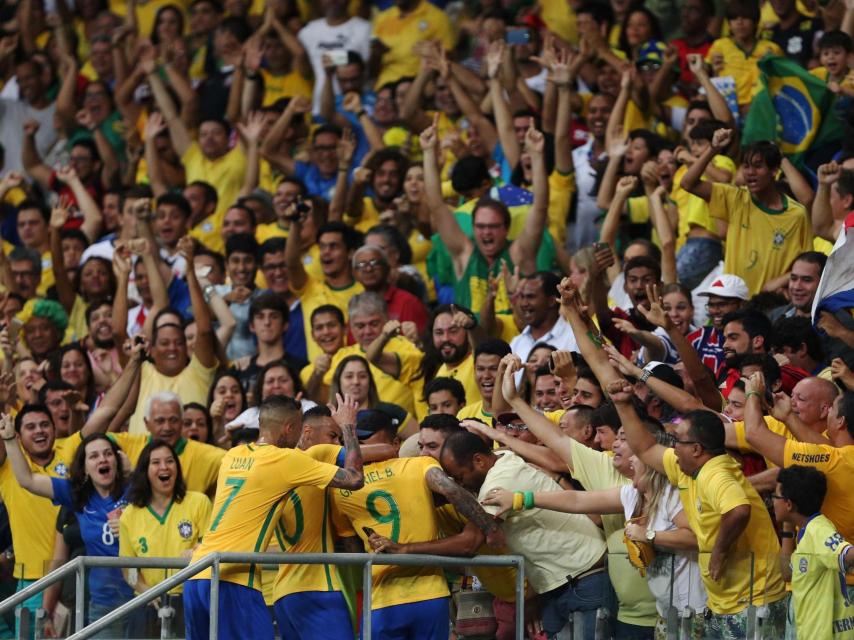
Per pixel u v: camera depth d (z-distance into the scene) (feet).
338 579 92.73
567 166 147.13
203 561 89.40
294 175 167.12
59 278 157.07
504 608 95.14
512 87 162.61
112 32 198.70
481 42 174.40
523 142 152.25
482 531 91.86
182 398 133.90
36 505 116.67
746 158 125.18
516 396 100.22
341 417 92.63
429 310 139.64
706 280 129.18
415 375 126.52
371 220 156.76
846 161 127.34
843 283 108.17
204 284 141.28
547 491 95.20
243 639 91.04
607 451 99.25
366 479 93.81
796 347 107.86
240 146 173.47
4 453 117.39
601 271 116.88
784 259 125.18
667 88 155.63
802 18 156.87
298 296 142.20
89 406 136.87
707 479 90.07
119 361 141.08
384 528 93.20
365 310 127.44
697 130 133.59
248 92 175.63
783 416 94.22
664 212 129.08
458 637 95.14
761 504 92.22
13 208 184.24
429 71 166.50
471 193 143.23
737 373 108.47
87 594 97.30
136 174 183.62
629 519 93.66
